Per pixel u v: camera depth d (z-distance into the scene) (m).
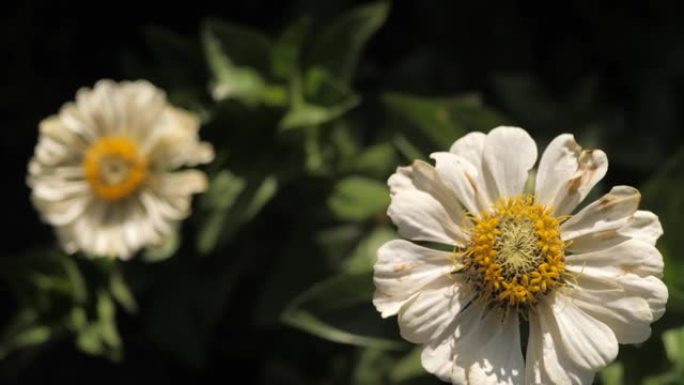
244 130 0.66
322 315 0.58
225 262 0.68
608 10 0.73
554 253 0.54
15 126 0.75
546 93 0.70
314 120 0.64
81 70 0.75
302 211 0.67
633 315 0.53
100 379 0.75
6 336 0.66
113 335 0.66
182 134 0.64
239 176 0.65
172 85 0.68
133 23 0.75
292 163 0.66
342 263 0.67
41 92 0.75
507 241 0.55
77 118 0.65
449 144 0.61
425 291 0.54
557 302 0.54
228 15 0.75
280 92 0.65
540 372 0.54
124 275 0.67
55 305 0.66
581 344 0.54
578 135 0.69
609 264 0.54
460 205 0.55
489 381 0.54
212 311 0.68
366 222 0.67
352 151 0.67
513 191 0.55
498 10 0.73
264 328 0.72
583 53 0.73
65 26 0.75
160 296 0.68
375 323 0.58
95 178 0.65
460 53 0.73
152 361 0.75
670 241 0.59
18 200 0.75
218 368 0.75
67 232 0.65
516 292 0.55
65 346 0.75
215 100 0.66
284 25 0.72
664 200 0.58
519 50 0.73
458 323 0.54
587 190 0.54
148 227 0.64
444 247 0.58
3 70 0.74
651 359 0.58
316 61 0.66
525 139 0.55
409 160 0.61
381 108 0.70
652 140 0.69
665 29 0.72
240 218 0.65
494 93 0.72
